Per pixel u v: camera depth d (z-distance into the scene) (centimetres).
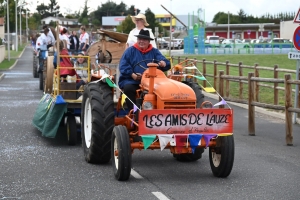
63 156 905
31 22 10962
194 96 730
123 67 805
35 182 729
